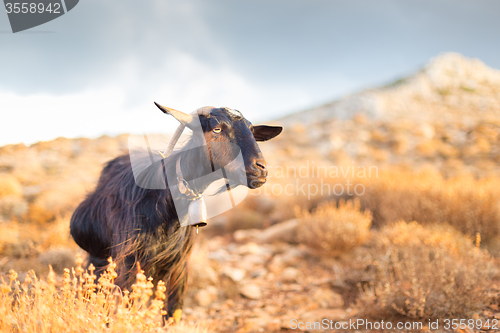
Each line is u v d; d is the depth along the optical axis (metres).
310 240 6.13
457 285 3.75
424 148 23.88
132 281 2.66
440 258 4.19
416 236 5.27
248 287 5.04
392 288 3.82
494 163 19.36
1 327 1.95
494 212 6.25
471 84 58.00
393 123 33.38
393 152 24.84
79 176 10.34
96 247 3.10
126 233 2.63
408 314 3.58
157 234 2.59
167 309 3.08
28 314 2.08
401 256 4.79
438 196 7.04
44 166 11.00
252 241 7.73
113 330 2.04
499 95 51.38
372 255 5.28
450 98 51.12
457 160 21.00
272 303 4.61
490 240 6.04
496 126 29.42
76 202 7.87
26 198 8.86
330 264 5.72
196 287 4.96
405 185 8.02
